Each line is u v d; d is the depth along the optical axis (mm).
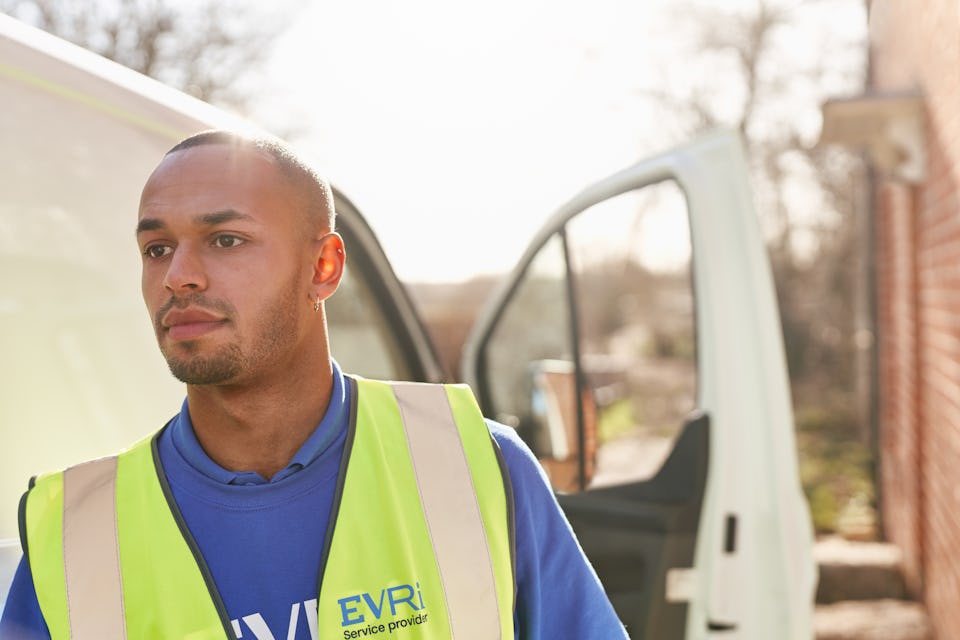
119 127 1670
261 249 1188
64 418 1888
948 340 4422
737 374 2283
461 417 1377
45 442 1849
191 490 1236
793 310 13445
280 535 1226
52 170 1660
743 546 2250
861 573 5762
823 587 5738
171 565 1205
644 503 2316
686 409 13648
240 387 1207
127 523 1233
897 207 6156
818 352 13188
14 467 1776
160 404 1897
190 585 1197
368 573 1233
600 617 1409
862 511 7328
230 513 1224
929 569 5086
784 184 13500
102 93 1649
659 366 17016
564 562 1390
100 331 1904
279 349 1208
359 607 1217
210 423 1238
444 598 1256
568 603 1395
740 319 2293
